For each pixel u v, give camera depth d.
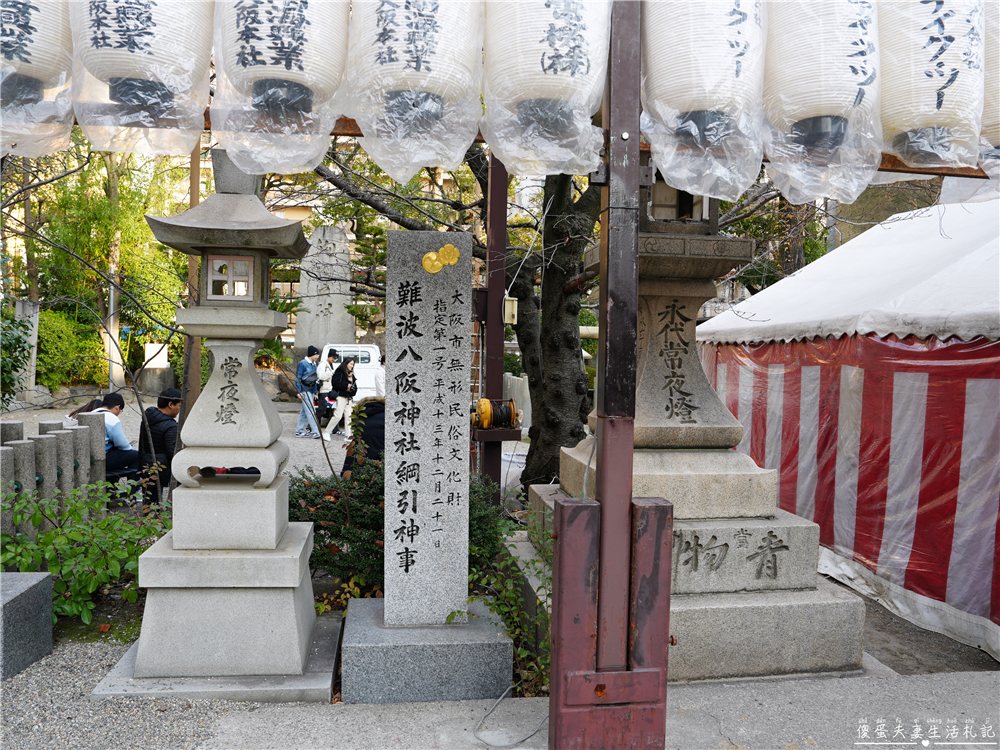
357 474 4.47
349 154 8.58
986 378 4.38
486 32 2.25
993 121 2.54
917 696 3.24
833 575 5.70
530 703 3.14
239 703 3.08
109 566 4.07
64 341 14.08
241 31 2.07
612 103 2.25
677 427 3.95
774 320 6.61
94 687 3.21
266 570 3.25
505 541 4.58
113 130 2.19
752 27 2.21
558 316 6.82
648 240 3.67
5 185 6.39
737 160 2.31
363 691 3.19
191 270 5.20
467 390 3.52
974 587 4.41
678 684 3.43
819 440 6.09
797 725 2.96
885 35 2.37
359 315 17.11
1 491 4.04
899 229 7.23
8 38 2.04
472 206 7.28
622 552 2.31
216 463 3.32
